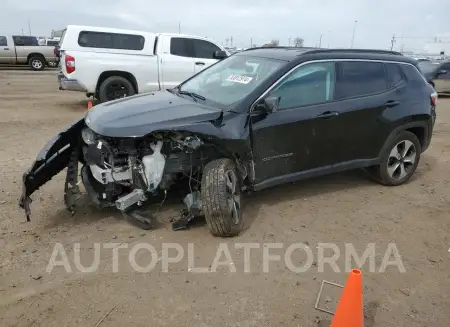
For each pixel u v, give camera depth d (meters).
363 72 5.04
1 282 3.27
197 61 11.70
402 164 5.55
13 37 22.34
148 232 4.10
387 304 3.19
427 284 3.47
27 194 4.02
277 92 4.36
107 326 2.83
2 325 2.81
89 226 4.20
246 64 4.88
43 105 11.66
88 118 4.10
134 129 3.68
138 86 11.11
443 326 2.98
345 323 2.63
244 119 4.12
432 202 5.14
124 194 4.10
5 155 6.45
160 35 11.31
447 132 9.52
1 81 17.23
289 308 3.08
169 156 4.02
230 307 3.07
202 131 3.84
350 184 5.61
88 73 10.51
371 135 5.08
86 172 4.30
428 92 5.62
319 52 4.77
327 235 4.19
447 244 4.14
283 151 4.44
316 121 4.56
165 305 3.06
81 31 10.48
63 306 3.02
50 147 4.10
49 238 3.94
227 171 3.96
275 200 4.96
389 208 4.90
